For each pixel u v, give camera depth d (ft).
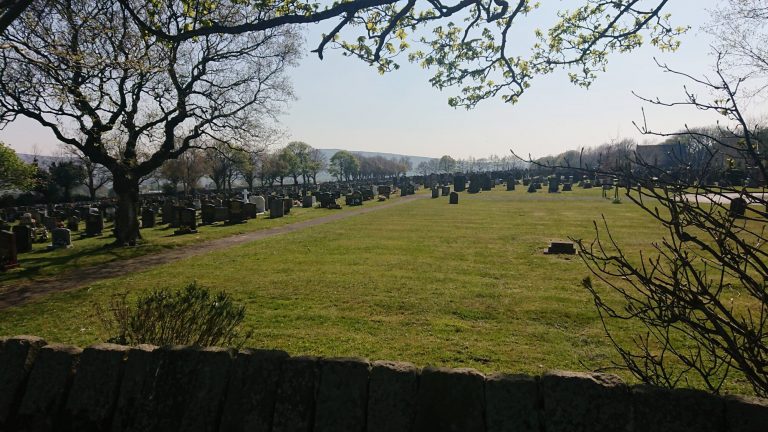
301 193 181.68
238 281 37.29
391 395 8.27
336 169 430.61
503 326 24.59
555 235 60.18
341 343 22.36
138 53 37.96
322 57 14.83
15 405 9.84
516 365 19.40
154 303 15.26
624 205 101.91
